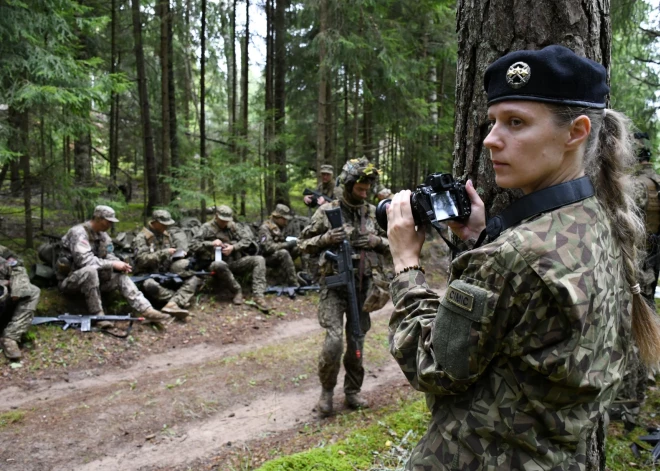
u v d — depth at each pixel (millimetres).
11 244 7145
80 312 5887
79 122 6684
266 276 7895
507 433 958
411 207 1249
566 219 930
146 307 5891
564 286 853
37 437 3568
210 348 5566
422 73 10016
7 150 5605
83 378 4648
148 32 10305
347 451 2836
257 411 4074
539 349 899
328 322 3893
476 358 933
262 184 9734
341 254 3807
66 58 6098
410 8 10016
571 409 961
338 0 8164
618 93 7348
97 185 8781
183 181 8367
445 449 1051
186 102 13094
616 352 1034
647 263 2982
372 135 12344
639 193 1499
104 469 3227
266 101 10133
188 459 3344
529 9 1466
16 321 4906
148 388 4445
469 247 1298
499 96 957
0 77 5512
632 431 3051
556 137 935
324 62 8367
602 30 1515
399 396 4277
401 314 1156
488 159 1576
